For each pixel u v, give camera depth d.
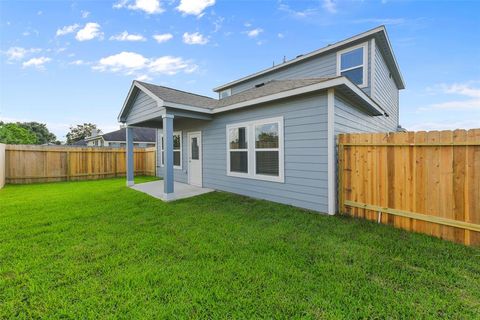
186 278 2.44
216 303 2.05
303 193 5.27
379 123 9.03
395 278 2.41
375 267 2.63
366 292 2.18
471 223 3.25
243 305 2.02
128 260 2.84
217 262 2.79
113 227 4.05
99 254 2.98
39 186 8.94
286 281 2.38
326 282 2.34
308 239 3.46
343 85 4.54
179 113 6.61
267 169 6.04
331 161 4.76
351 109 5.93
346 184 4.74
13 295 2.17
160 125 9.19
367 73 7.55
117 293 2.19
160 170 12.05
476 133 3.21
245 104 6.11
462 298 2.10
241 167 6.77
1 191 7.73
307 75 9.48
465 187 3.31
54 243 3.35
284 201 5.67
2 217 4.62
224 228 3.98
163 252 3.06
